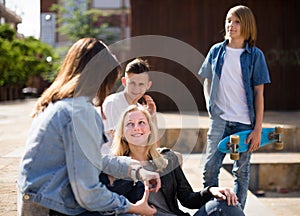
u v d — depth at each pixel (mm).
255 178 5277
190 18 9922
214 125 2979
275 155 5762
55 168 1705
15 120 10625
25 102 22141
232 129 2957
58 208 1703
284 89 10125
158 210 2203
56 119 1693
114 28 27328
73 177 1667
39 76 30734
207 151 3023
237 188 3018
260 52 2941
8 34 26000
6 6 33562
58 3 29312
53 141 1687
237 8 2928
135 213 1877
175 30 9906
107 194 1754
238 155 2859
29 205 1761
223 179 4297
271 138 3041
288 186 5309
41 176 1693
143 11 9844
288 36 10039
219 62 2967
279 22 10031
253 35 2928
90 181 1690
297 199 4762
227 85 2947
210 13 9930
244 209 3336
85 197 1688
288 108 10141
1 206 3244
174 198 2275
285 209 4270
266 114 8914
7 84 24016
